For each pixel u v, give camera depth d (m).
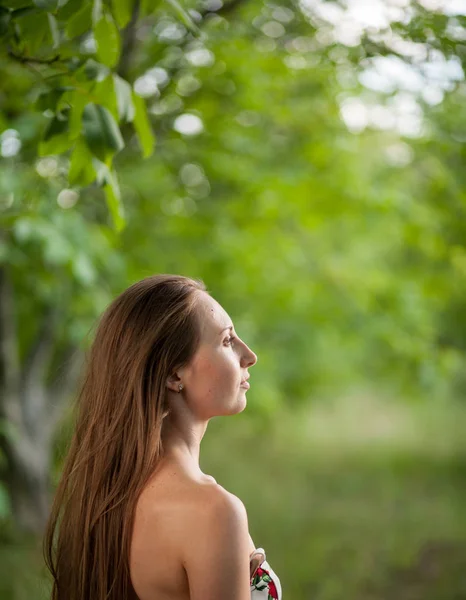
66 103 2.55
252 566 1.95
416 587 8.00
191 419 2.04
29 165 6.44
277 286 11.53
